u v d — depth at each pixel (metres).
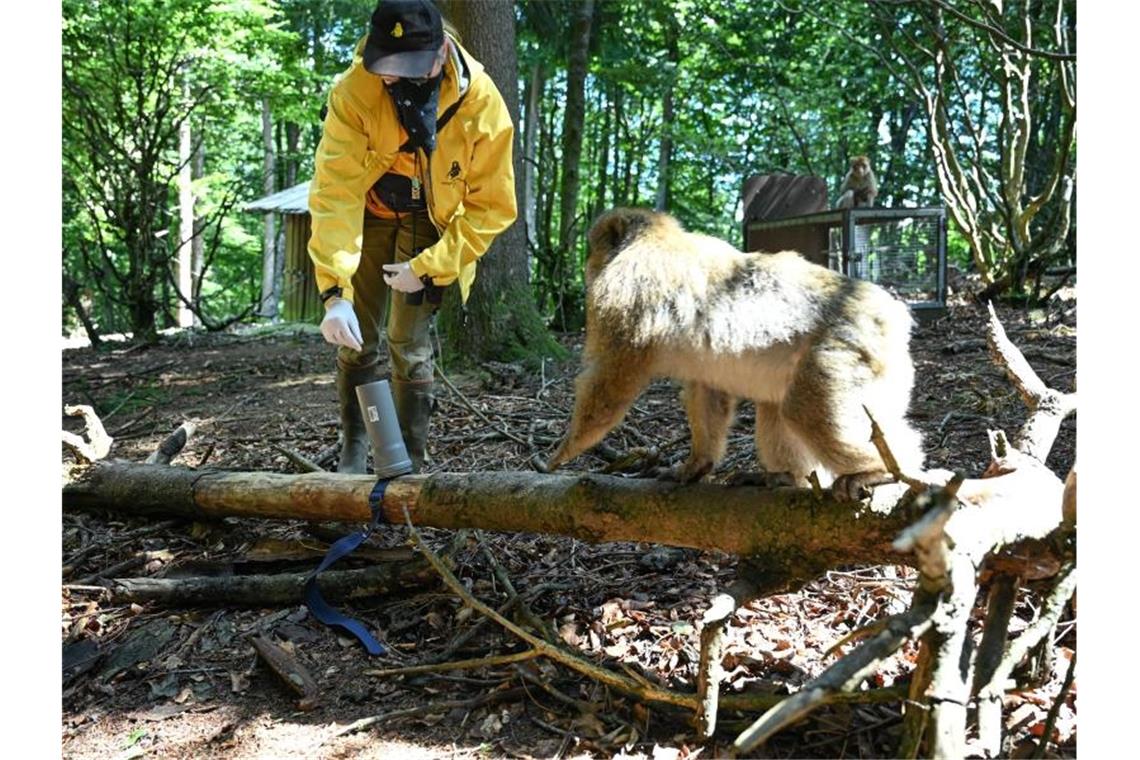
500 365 8.29
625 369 3.49
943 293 9.93
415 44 3.80
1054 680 3.18
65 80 13.91
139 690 3.61
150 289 14.52
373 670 3.59
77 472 5.04
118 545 4.75
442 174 4.16
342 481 4.39
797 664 3.43
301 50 17.78
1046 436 3.49
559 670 3.51
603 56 19.59
